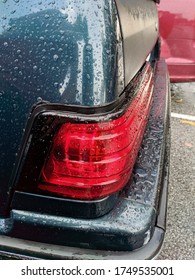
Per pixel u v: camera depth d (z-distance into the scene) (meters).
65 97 1.12
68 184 1.18
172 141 3.40
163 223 1.43
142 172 1.48
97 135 1.14
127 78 1.33
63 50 1.11
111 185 1.22
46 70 1.12
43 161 1.17
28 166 1.18
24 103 1.14
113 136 1.17
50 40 1.11
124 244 1.25
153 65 2.76
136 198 1.34
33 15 1.13
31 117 1.14
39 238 1.27
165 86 2.55
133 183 1.41
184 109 4.16
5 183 1.22
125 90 1.32
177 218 2.41
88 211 1.22
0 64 1.14
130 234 1.23
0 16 1.15
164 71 2.86
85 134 1.13
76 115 1.12
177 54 3.88
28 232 1.26
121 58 1.23
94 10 1.12
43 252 1.26
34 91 1.13
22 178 1.20
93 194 1.20
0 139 1.18
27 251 1.27
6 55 1.14
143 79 1.80
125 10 1.38
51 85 1.12
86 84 1.11
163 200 1.57
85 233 1.23
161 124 1.95
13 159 1.19
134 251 1.27
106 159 1.17
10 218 1.26
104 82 1.12
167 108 2.24
